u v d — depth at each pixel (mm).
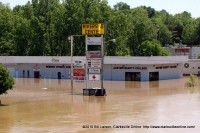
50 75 111812
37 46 131125
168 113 49812
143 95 70812
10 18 134500
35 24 131000
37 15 138375
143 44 141875
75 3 125812
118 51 129375
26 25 131750
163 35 196375
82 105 58562
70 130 40062
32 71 113938
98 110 53406
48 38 130750
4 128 41562
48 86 88688
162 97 67312
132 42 145750
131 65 103562
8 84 58844
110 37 129000
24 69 114875
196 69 124438
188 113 49562
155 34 159125
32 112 52219
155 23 197375
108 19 129625
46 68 112188
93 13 125250
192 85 87875
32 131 39781
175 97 67062
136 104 58688
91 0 129625
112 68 105812
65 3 128375
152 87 85938
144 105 57438
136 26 147875
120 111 52188
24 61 113688
